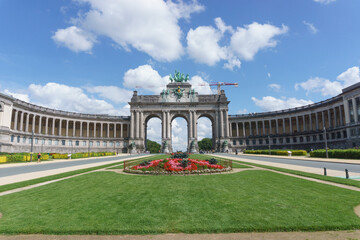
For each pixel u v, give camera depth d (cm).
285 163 3694
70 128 10950
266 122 11681
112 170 2791
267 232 880
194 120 10875
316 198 1281
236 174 2267
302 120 10575
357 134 6750
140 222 953
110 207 1153
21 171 2928
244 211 1073
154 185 1708
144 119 10969
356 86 6794
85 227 905
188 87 11281
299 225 904
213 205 1167
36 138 8650
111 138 11125
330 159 4391
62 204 1214
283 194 1380
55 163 4444
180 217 1005
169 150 10469
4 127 6762
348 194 1366
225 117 10875
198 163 2664
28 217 1022
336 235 841
